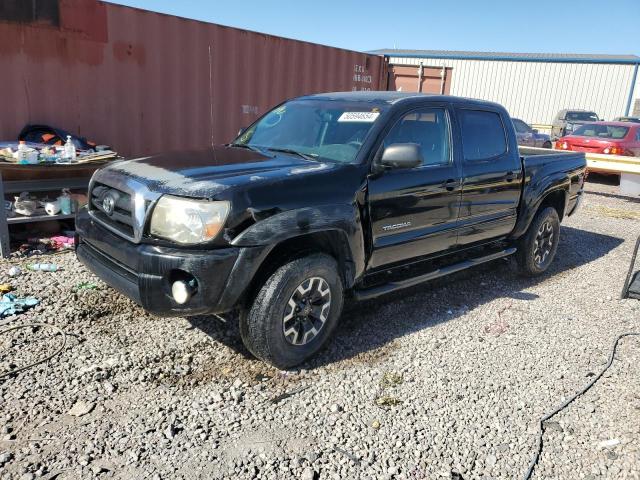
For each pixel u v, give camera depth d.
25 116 6.50
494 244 5.69
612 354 4.16
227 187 3.23
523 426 3.20
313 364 3.76
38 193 6.09
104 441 2.83
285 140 4.50
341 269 3.84
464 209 4.75
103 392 3.25
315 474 2.70
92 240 3.67
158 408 3.14
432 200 4.38
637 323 4.82
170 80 7.64
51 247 5.64
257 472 2.69
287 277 3.42
